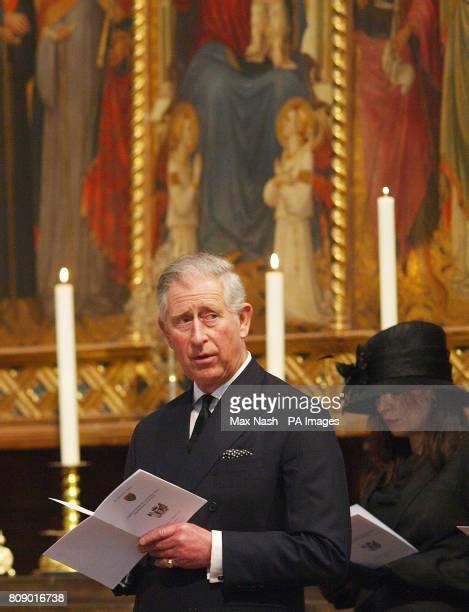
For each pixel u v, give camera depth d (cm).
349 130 2191
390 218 1603
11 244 2355
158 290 1152
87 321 2302
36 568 2264
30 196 2352
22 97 2367
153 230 2281
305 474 1077
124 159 2306
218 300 1123
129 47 2317
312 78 2216
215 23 2275
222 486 1100
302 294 2191
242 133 2248
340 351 2122
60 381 1708
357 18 2205
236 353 1138
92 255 2312
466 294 2102
